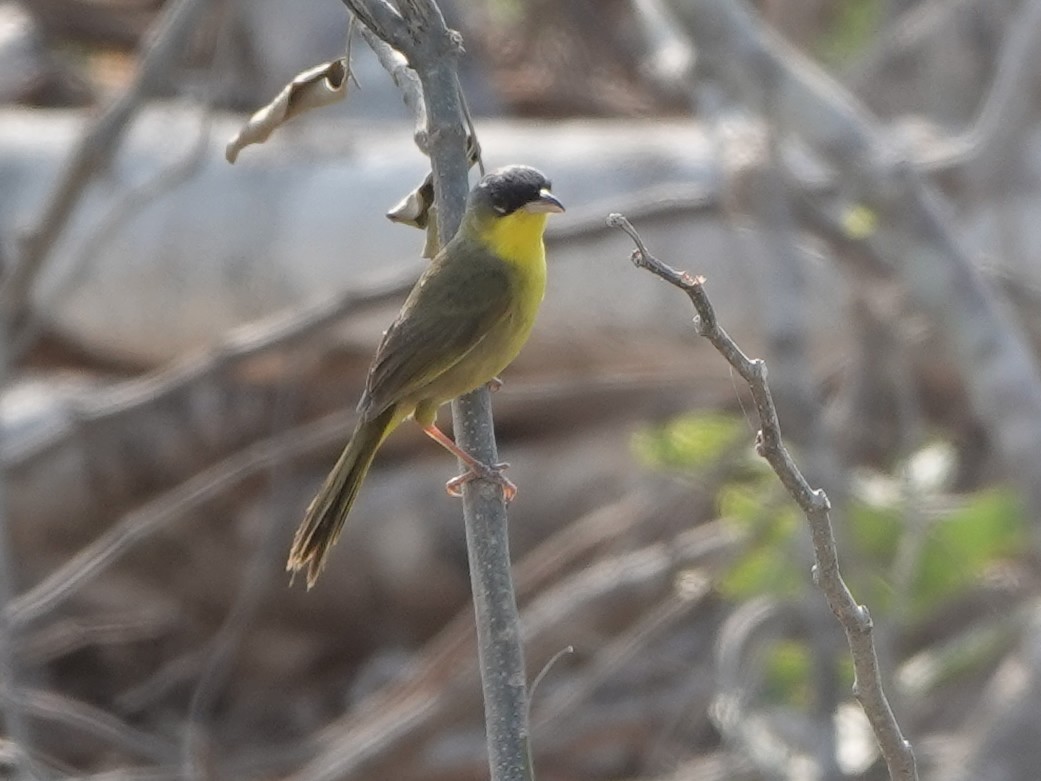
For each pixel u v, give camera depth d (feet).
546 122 58.85
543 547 48.44
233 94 54.49
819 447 38.17
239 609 43.50
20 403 50.90
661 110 59.41
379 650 50.01
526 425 50.24
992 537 40.57
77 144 40.09
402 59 23.79
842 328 45.91
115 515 49.67
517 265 26.35
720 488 42.45
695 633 45.91
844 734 40.09
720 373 46.57
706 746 44.65
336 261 46.57
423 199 24.80
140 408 46.06
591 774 44.50
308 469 50.01
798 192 41.11
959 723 42.80
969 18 55.88
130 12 61.52
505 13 64.49
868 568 38.60
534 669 44.04
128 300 47.85
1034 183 44.65
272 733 48.21
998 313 36.94
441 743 43.37
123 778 38.86
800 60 46.39
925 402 47.88
